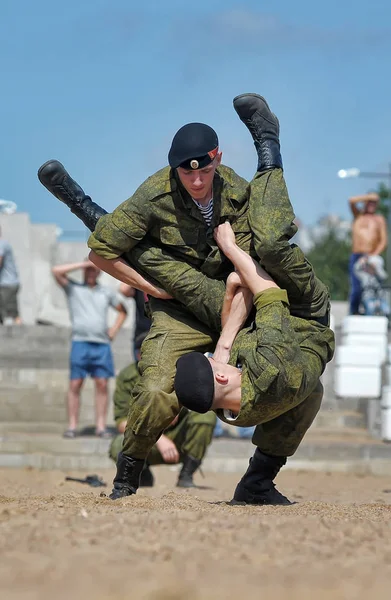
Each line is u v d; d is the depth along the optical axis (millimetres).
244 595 4426
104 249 8211
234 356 8016
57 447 19047
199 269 8258
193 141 7793
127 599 4309
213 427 13672
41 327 24453
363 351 18828
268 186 8039
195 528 6102
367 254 26281
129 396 13617
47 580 4637
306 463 18812
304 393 8055
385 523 6691
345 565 5156
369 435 20969
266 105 8305
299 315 8320
